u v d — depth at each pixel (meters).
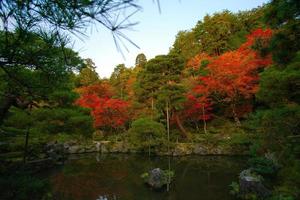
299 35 6.10
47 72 3.58
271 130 8.97
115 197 12.37
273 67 9.86
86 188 13.91
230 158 21.12
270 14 6.20
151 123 24.25
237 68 23.30
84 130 13.68
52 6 1.87
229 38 34.84
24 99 5.12
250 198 10.79
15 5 1.79
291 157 8.92
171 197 12.02
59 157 21.75
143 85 26.41
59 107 12.98
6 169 12.15
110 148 27.64
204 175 15.69
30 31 2.47
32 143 17.22
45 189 8.57
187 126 29.78
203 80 25.14
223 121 28.44
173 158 22.52
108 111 29.78
